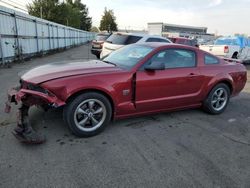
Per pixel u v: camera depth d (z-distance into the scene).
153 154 3.15
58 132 3.60
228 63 5.08
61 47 22.48
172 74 4.10
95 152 3.11
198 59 4.52
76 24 59.47
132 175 2.67
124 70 3.72
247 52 14.62
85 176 2.60
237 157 3.21
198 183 2.60
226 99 5.01
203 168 2.89
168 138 3.66
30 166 2.72
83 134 3.48
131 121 4.26
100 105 3.54
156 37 9.52
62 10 45.50
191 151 3.29
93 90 3.42
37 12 41.91
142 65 3.84
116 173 2.69
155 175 2.69
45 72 3.53
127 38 9.27
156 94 4.00
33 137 3.17
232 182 2.65
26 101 3.28
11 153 2.96
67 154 3.01
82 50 23.31
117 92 3.59
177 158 3.08
